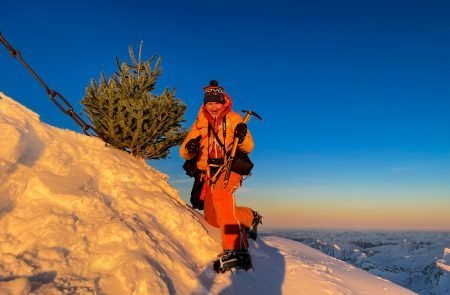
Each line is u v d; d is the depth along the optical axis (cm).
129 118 509
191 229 400
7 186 316
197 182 453
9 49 418
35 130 404
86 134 506
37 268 263
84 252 293
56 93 463
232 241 374
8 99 409
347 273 516
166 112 525
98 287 263
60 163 383
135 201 396
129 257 294
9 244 279
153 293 271
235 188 394
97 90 528
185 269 329
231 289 335
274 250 518
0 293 220
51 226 301
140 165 498
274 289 371
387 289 490
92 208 344
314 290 403
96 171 415
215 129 404
